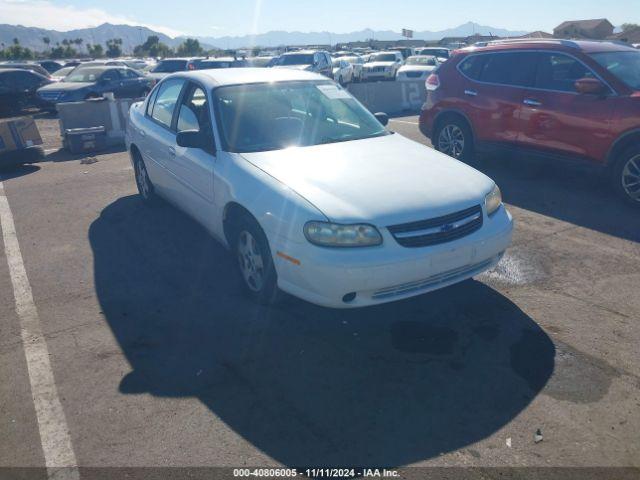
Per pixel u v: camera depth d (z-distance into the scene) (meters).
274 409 2.96
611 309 3.92
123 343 3.62
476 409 2.93
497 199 3.93
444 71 8.04
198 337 3.67
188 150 4.66
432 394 3.05
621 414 2.86
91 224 5.96
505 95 7.07
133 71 18.19
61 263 4.93
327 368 3.31
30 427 2.86
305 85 4.98
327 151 4.18
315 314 3.93
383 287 3.31
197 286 4.41
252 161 3.99
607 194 6.53
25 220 6.17
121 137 10.84
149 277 4.60
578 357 3.36
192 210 4.91
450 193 3.61
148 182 6.22
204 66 23.03
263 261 3.79
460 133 7.90
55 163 9.24
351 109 5.00
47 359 3.45
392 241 3.30
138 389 3.14
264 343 3.59
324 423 2.85
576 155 6.41
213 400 3.04
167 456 2.64
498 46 7.34
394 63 25.73
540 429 2.77
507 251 4.96
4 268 4.86
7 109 16.92
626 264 4.63
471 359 3.36
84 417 2.92
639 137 5.82
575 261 4.71
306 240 3.33
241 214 3.97
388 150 4.29
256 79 4.89
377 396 3.05
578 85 6.09
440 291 4.23
